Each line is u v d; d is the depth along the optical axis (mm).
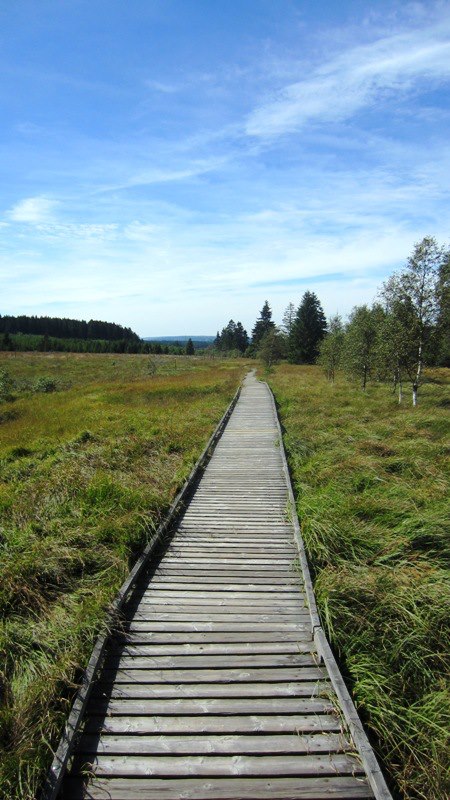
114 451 10578
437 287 16859
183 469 9367
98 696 3564
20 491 7992
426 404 17578
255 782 2879
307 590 4883
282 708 3430
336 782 2877
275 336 47750
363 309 23031
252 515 7289
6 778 2799
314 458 9984
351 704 3320
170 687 3656
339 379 30016
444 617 4492
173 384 26109
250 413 17484
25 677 3709
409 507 6918
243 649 4109
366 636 4270
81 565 5516
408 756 3250
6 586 4820
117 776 2930
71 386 28875
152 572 5527
